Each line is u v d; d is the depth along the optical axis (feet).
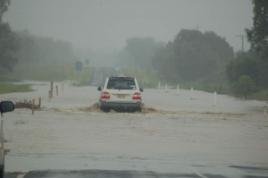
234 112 231.71
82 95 341.00
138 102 206.90
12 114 195.93
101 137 143.64
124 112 211.82
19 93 351.87
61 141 134.51
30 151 118.62
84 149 123.24
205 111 232.12
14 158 108.99
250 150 128.77
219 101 324.80
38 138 139.13
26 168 96.73
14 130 153.28
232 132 161.99
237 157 118.21
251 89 405.39
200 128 169.68
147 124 175.22
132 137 145.18
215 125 178.91
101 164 103.45
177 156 117.39
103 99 206.90
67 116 192.65
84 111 211.82
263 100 354.33
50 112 205.98
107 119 186.29
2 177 74.23
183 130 162.71
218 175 93.97
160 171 96.84
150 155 117.50
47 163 103.19
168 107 250.57
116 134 150.00
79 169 96.48
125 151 122.11
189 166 104.37
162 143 136.05
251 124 184.75
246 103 306.55
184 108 246.47
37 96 312.91
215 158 115.96
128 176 89.92
